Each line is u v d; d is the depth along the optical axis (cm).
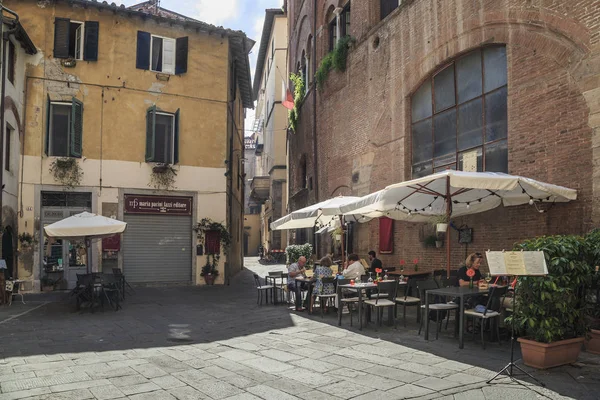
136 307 1334
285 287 1404
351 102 1905
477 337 859
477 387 579
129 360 731
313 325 1016
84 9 1856
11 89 1611
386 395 556
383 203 1169
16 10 1767
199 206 1978
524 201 1053
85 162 1814
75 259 1786
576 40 961
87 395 562
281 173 3759
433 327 977
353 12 1919
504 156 1187
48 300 1486
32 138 1747
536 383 589
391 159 1625
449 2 1349
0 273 1380
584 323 690
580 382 591
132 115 1898
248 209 6262
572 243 674
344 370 664
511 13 1127
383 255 1670
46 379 627
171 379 629
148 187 1900
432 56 1422
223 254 1995
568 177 963
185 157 1970
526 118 1075
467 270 891
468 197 1133
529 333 683
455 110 1366
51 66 1792
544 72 1034
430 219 1334
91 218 1351
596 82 916
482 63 1270
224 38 2073
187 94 1991
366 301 970
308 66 2503
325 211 1298
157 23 1964
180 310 1274
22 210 1711
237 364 704
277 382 613
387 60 1658
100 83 1858
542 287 638
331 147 2080
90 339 898
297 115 2678
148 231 1903
